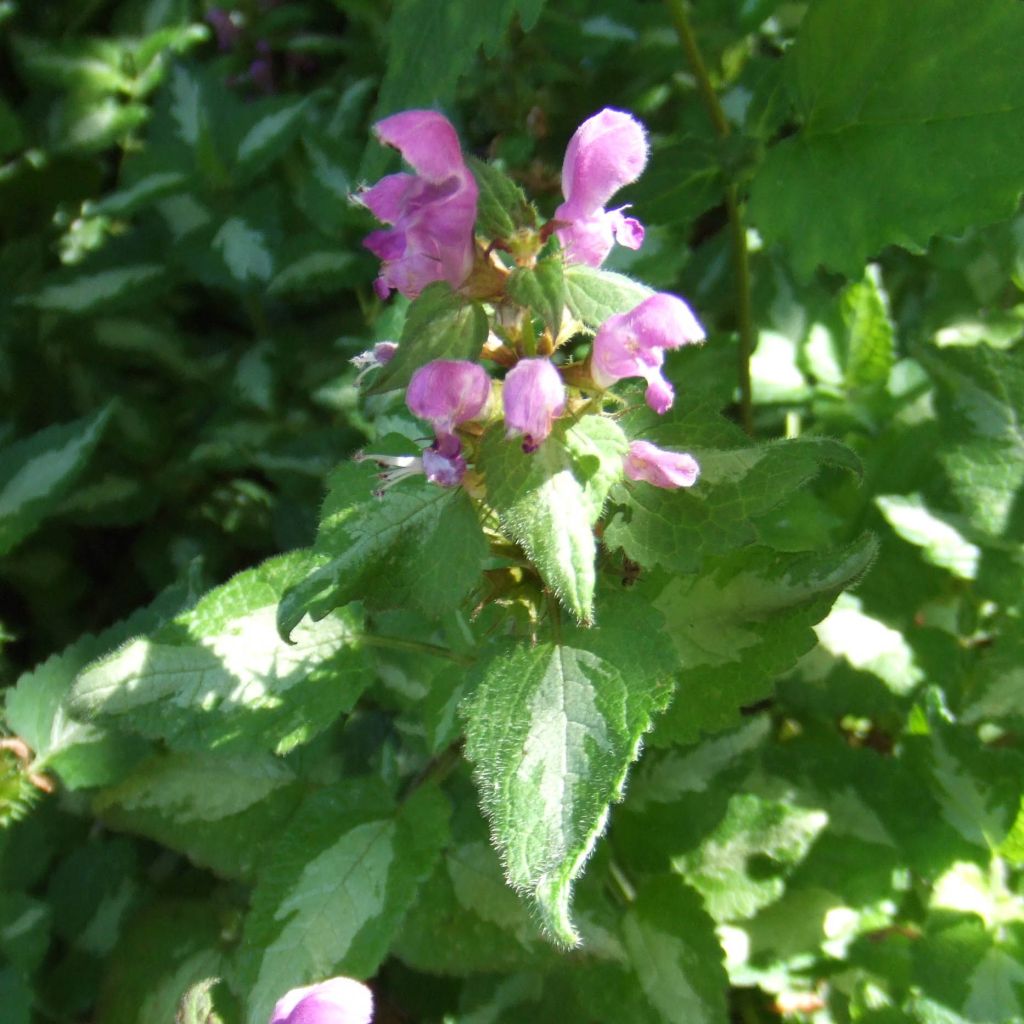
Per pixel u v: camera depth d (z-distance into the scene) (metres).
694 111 0.36
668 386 0.18
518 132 0.34
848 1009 0.27
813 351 0.34
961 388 0.30
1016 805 0.26
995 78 0.23
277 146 0.35
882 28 0.24
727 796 0.26
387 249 0.19
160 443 0.37
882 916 0.27
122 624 0.27
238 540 0.37
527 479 0.18
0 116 0.38
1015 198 0.23
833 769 0.27
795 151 0.26
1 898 0.27
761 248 0.35
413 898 0.22
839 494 0.32
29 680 0.27
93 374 0.37
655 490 0.20
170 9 0.40
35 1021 0.27
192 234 0.35
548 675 0.19
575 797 0.17
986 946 0.25
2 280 0.38
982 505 0.29
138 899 0.28
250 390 0.35
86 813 0.29
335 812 0.23
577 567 0.17
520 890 0.17
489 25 0.23
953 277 0.36
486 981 0.26
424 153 0.18
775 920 0.27
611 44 0.36
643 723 0.18
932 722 0.27
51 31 0.41
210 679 0.22
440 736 0.24
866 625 0.30
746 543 0.20
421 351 0.18
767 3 0.35
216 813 0.26
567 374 0.19
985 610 0.31
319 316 0.39
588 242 0.19
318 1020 0.19
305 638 0.23
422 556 0.19
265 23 0.44
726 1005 0.24
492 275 0.19
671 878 0.26
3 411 0.36
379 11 0.41
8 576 0.35
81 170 0.40
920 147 0.24
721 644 0.22
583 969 0.25
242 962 0.22
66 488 0.29
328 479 0.22
